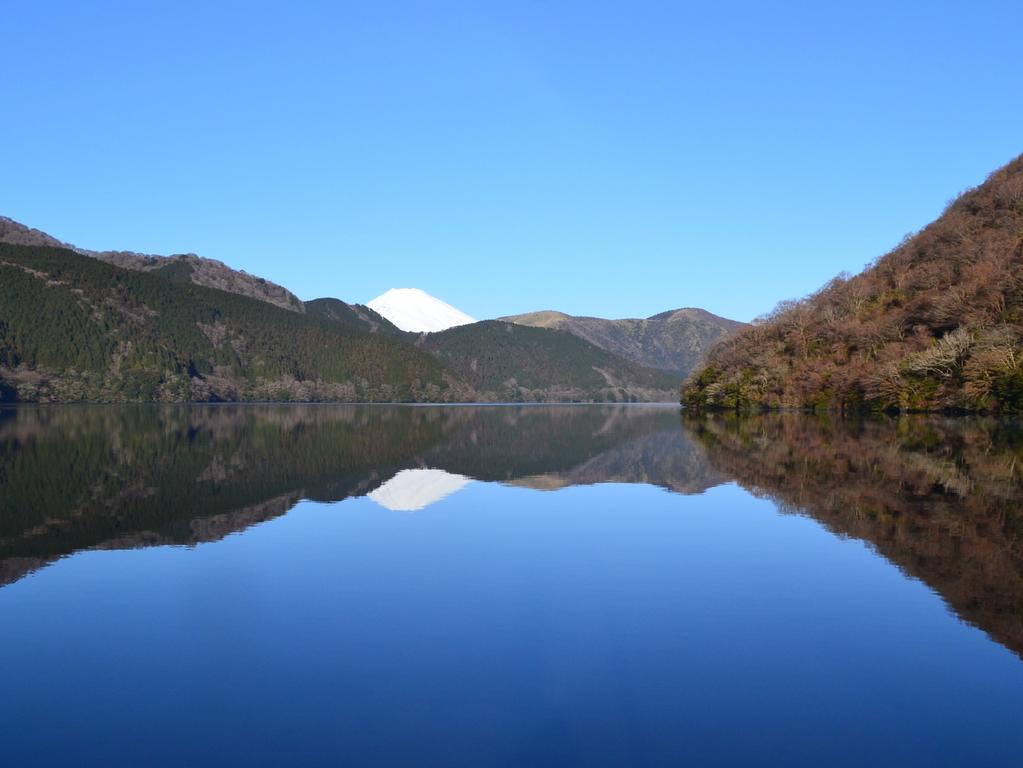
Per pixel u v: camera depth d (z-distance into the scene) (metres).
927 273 119.50
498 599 16.03
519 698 11.19
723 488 32.56
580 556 19.91
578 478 37.06
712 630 14.03
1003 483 32.38
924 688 11.52
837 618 14.68
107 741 10.01
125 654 12.91
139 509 27.48
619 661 12.57
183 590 16.69
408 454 51.44
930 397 89.06
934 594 16.20
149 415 126.44
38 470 40.25
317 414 142.88
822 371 112.44
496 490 32.81
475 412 165.88
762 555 19.86
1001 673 12.05
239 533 23.09
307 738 10.05
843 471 37.56
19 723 10.48
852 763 9.43
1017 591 16.47
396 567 18.75
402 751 9.73
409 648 13.15
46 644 13.38
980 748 9.80
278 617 14.82
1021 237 110.44
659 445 57.78
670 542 21.59
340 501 29.67
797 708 10.87
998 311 90.50
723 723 10.43
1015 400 78.50
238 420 109.94
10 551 20.48
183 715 10.70
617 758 9.55
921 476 34.88
